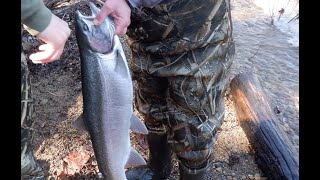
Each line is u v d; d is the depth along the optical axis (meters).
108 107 1.04
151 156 1.58
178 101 1.27
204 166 1.40
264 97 2.00
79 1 2.67
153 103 1.38
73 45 2.46
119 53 1.03
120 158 1.10
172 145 1.37
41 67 2.35
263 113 1.91
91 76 1.03
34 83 2.26
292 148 1.76
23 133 1.05
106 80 1.02
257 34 2.84
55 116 2.04
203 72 1.23
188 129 1.31
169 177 1.71
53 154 1.83
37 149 1.85
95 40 1.00
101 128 1.06
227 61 1.29
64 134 1.93
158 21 1.17
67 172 1.74
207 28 1.19
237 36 2.82
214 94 1.28
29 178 1.14
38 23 0.94
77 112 2.08
